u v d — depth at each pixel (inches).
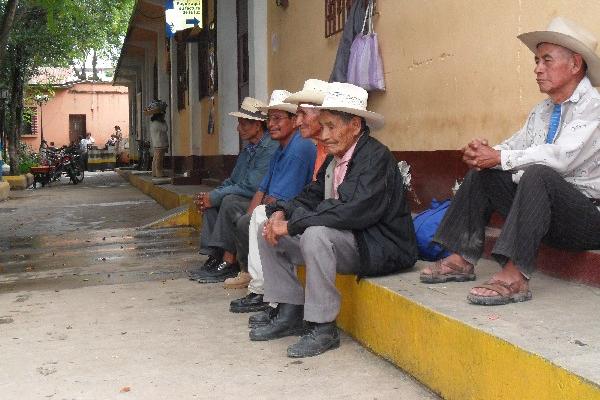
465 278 152.9
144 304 207.0
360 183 152.0
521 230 130.0
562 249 146.9
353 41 274.1
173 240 362.0
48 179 900.0
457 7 216.1
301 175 193.9
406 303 138.6
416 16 240.8
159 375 142.0
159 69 861.8
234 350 158.2
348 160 159.9
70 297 220.5
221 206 231.5
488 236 182.1
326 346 155.3
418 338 134.3
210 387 134.6
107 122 1692.9
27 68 930.7
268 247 164.9
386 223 158.2
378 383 135.3
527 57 183.9
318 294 152.3
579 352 101.0
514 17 188.5
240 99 501.0
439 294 141.3
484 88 203.3
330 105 155.7
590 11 161.3
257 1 406.3
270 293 166.9
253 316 178.5
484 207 147.6
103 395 131.6
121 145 1540.4
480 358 113.6
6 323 187.9
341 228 152.0
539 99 179.9
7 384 138.5
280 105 193.9
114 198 674.8
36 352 159.5
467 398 117.8
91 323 185.5
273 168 202.2
